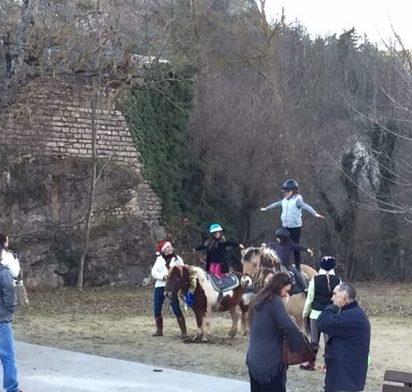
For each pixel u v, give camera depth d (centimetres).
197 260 2842
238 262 2567
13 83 2055
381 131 3394
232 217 3150
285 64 3956
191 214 2986
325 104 3766
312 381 1111
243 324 1523
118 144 2709
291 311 1307
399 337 1631
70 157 2570
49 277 2459
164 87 2844
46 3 2078
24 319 1736
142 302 2153
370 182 3462
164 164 2855
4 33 2030
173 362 1236
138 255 2673
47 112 2508
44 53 2052
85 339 1467
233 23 3819
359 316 736
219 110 3103
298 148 3262
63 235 2516
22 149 2462
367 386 1091
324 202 3403
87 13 2170
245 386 1010
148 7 2602
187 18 3606
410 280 3450
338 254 3447
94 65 2178
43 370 1106
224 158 3097
